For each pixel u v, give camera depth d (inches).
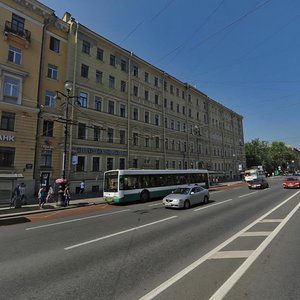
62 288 194.2
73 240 348.2
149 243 319.3
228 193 1063.0
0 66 902.4
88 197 987.3
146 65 1599.4
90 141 1194.6
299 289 182.4
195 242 318.3
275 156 4254.4
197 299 169.3
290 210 554.9
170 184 999.0
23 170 939.3
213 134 2394.2
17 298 180.1
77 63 1176.2
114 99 1350.9
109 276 215.2
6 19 943.7
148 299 171.3
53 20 1093.8
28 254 288.5
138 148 1471.5
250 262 239.0
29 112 978.1
